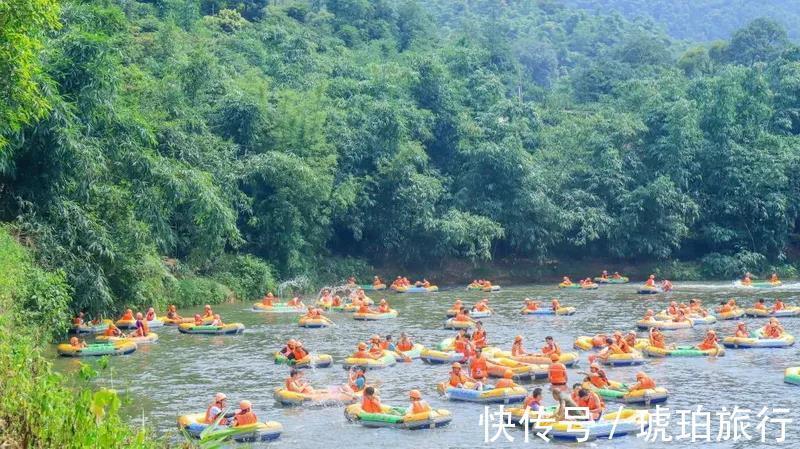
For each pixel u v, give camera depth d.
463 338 30.67
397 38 93.81
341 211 55.00
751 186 63.00
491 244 62.12
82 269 31.33
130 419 21.33
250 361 29.53
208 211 38.84
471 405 23.27
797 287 54.16
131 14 64.38
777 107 70.81
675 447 19.16
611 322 39.06
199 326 35.81
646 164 64.19
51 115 28.86
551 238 61.44
